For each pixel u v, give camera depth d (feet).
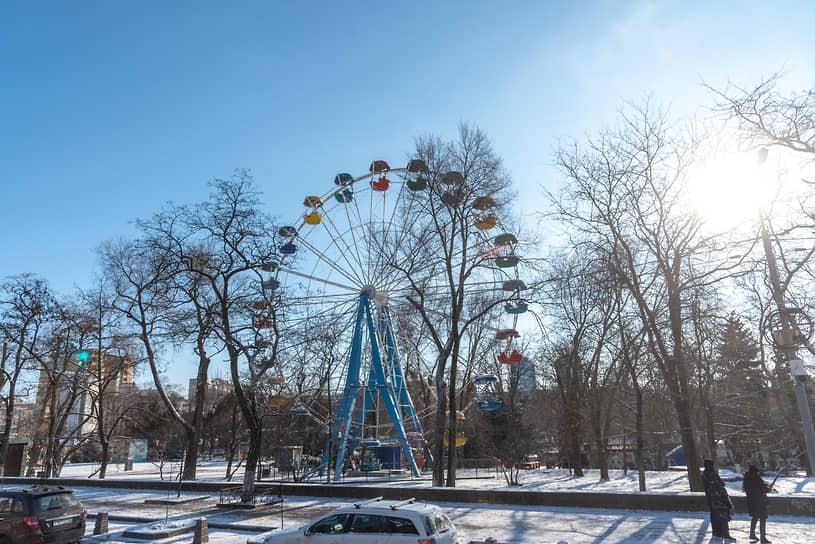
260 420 86.22
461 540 49.39
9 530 46.32
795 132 62.85
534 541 51.13
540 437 247.50
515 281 109.19
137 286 123.03
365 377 129.80
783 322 60.64
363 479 128.67
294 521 66.33
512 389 194.90
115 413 199.31
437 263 113.60
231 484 96.73
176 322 110.42
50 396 158.71
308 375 124.67
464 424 190.49
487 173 110.83
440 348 109.19
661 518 61.82
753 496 49.19
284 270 111.86
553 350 157.89
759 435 147.02
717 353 133.59
